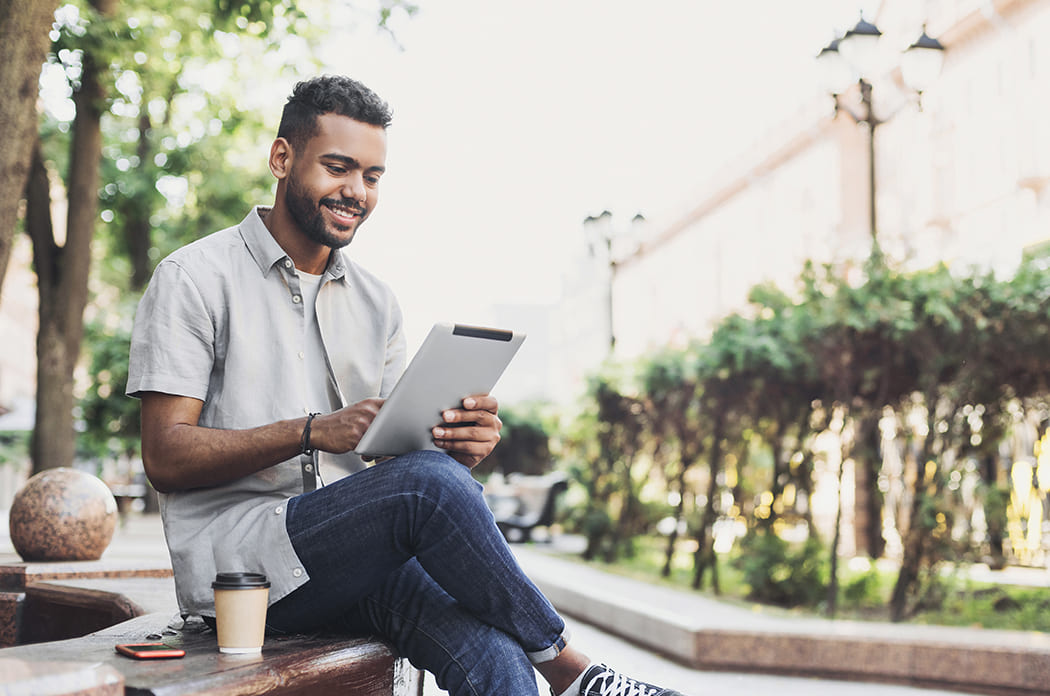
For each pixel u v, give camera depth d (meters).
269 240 2.79
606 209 15.96
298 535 2.55
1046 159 15.14
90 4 10.66
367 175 2.82
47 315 10.71
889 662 6.32
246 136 18.30
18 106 5.86
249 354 2.74
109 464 20.23
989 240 16.31
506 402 21.45
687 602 8.82
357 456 2.90
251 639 2.35
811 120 21.48
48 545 5.14
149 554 8.90
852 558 11.35
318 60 11.66
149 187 19.06
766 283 9.35
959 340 7.70
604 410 13.46
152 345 2.62
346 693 2.49
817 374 8.50
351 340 2.93
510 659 2.60
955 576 8.04
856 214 20.05
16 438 25.66
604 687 2.62
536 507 18.86
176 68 12.76
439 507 2.49
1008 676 6.01
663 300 32.94
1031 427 8.23
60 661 1.76
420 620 2.66
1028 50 15.56
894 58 18.41
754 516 9.85
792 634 6.57
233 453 2.54
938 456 7.94
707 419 10.50
